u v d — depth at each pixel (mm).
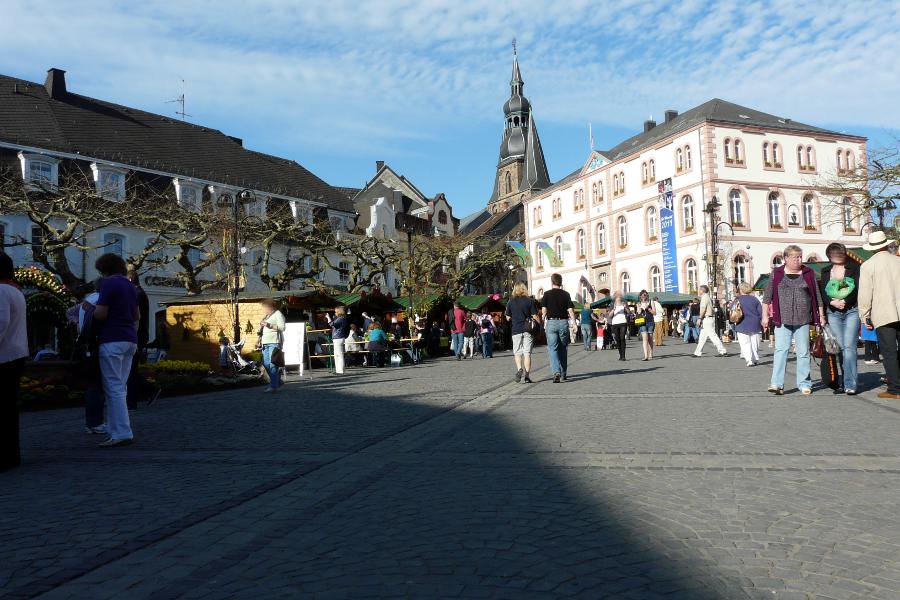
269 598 3158
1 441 6332
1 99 36531
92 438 8367
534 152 104688
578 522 4168
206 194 43375
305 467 6059
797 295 10023
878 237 9234
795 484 4918
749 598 3006
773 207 53188
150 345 24734
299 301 24578
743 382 12211
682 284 53594
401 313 33281
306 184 53812
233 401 12359
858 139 56188
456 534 4008
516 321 13922
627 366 17547
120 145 40312
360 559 3639
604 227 62875
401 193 70062
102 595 3252
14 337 6379
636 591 3113
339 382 16250
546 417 8609
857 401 9078
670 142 54750
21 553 3900
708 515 4238
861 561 3400
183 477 5828
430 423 8477
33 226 33938
